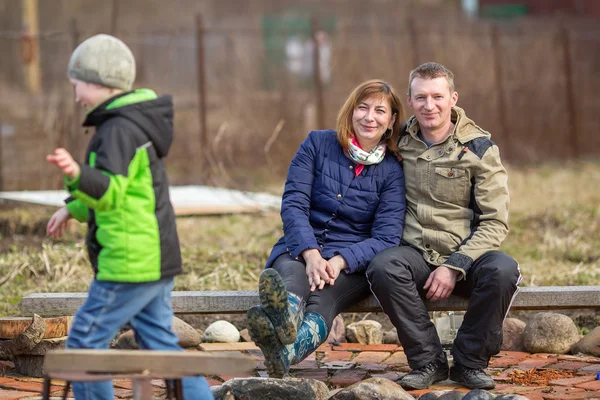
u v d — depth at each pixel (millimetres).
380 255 6730
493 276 6527
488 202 6883
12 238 12000
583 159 21594
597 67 23625
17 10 36156
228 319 8867
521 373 7070
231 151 19469
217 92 23828
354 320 8867
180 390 4984
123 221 5023
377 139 7082
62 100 16641
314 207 7172
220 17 47375
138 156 5027
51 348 7004
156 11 45375
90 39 5172
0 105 20594
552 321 7785
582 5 32812
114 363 4523
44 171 16234
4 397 6410
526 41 23250
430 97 6883
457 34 22234
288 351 6242
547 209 13266
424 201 7039
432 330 6762
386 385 6207
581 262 10562
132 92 5160
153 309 5262
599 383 6742
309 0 48500
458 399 6117
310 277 6672
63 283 9547
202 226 12891
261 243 11625
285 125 20156
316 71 18734
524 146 21953
